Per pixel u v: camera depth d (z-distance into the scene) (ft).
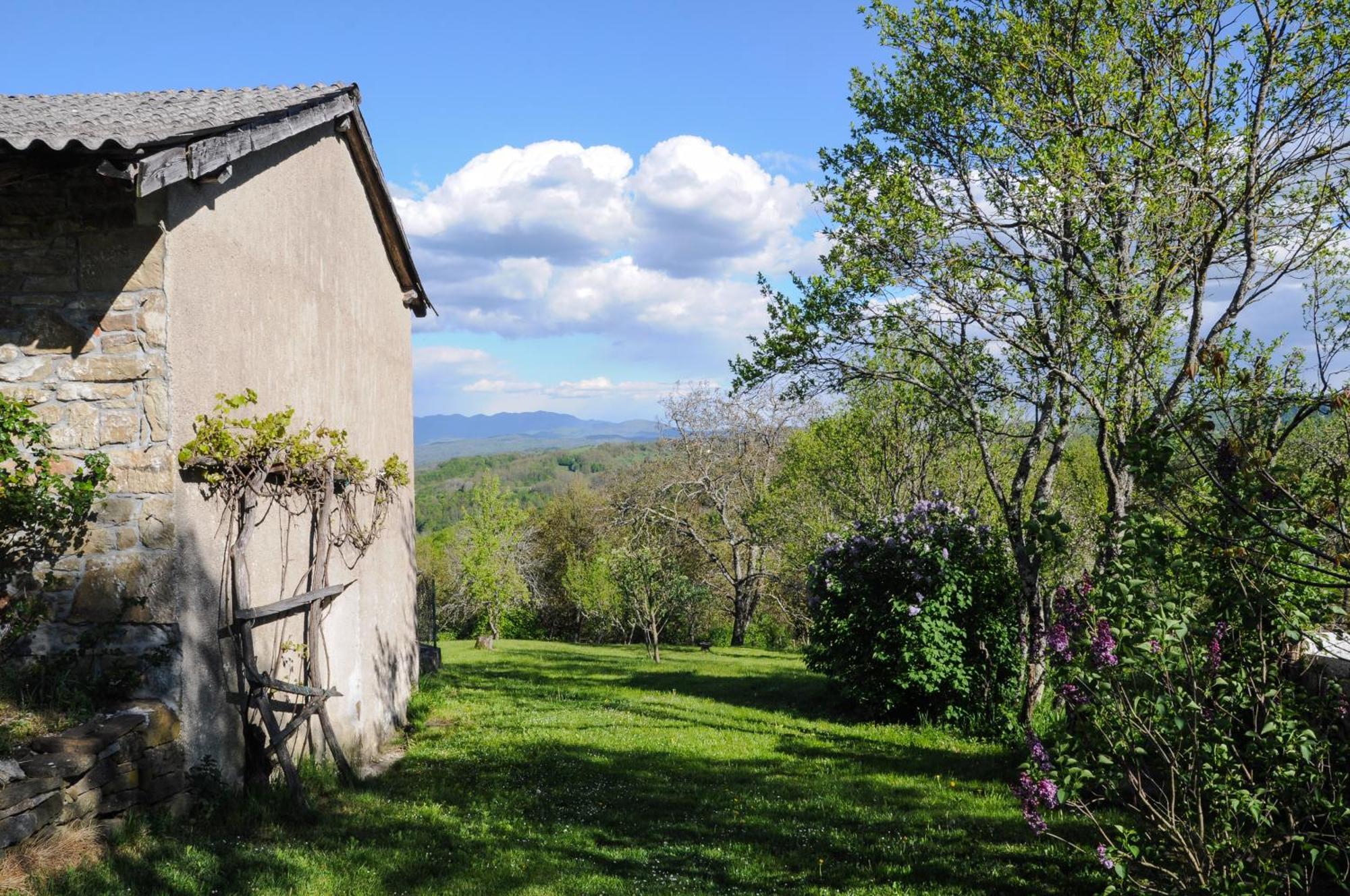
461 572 166.09
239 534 26.48
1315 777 16.58
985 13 40.57
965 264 37.29
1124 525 18.26
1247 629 17.69
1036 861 24.64
